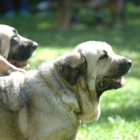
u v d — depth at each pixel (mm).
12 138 9539
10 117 9492
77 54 9531
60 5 38219
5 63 10625
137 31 36281
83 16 41906
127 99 18531
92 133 13211
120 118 14891
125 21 39688
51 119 9391
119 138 12344
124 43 31812
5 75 10625
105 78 9781
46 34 35531
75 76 9477
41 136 9352
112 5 39469
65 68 9438
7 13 47781
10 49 12711
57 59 9695
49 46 30797
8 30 12734
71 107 9555
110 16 41688
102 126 14203
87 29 37719
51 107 9422
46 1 52469
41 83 9547
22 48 12820
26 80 9695
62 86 9523
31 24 40969
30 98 9484
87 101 9703
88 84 9672
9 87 9664
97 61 9664
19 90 9602
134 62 26312
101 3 39375
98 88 9812
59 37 34219
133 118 15031
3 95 9617
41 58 26844
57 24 38938
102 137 12617
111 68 9750
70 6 38438
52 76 9547
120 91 19922
